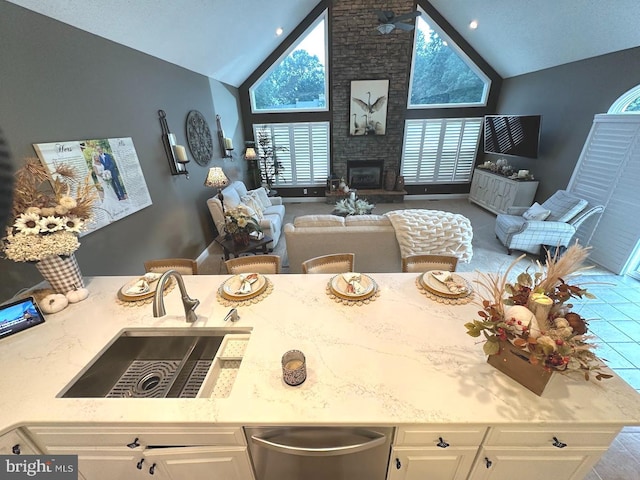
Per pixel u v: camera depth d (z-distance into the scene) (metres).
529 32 4.19
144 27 2.59
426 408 0.97
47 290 1.63
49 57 1.88
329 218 2.96
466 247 2.78
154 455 1.07
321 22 5.59
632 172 3.19
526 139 4.72
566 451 1.03
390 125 6.21
